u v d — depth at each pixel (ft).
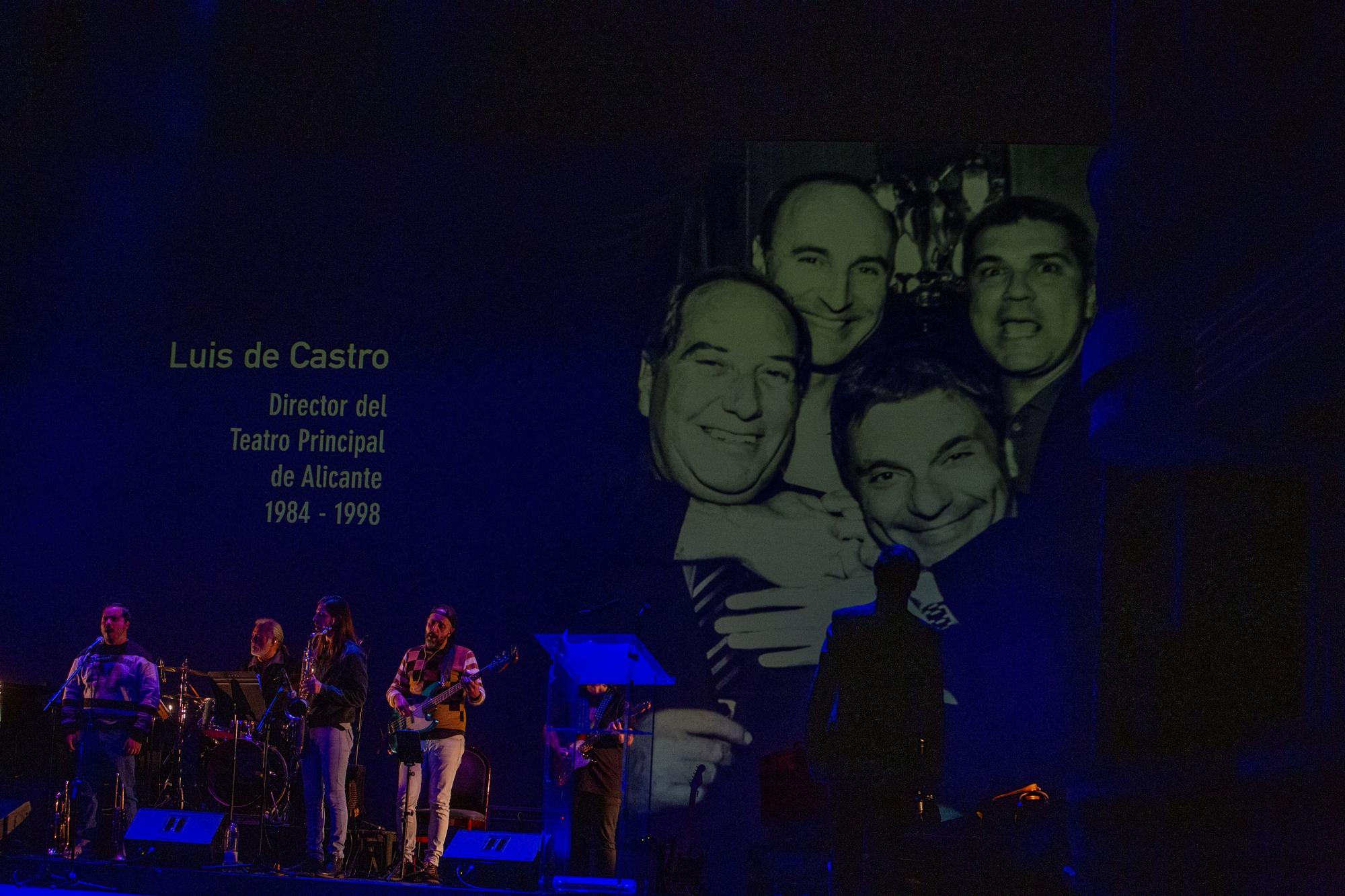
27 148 39.83
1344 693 33.04
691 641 37.14
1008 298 36.94
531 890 30.78
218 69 39.45
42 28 39.75
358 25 39.14
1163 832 33.63
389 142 39.01
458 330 38.55
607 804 31.37
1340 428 33.27
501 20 38.75
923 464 36.88
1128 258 36.11
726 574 37.27
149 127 39.58
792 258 37.73
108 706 33.32
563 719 36.78
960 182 37.35
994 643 36.11
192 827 32.17
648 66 38.32
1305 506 34.06
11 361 39.42
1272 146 33.63
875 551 36.88
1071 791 35.06
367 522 38.27
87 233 39.58
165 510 38.78
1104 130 36.65
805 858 31.48
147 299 39.34
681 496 37.58
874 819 18.94
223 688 33.58
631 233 38.22
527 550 37.83
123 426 39.06
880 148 37.65
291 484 38.58
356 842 33.58
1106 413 36.14
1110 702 35.22
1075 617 35.86
